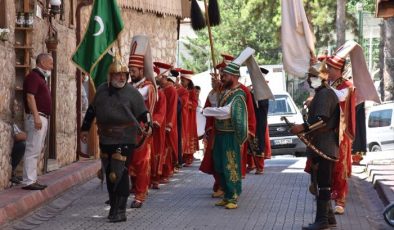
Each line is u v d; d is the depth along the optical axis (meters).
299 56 15.46
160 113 15.36
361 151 21.48
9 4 15.26
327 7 50.06
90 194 16.39
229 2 68.12
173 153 18.19
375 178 18.23
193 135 22.94
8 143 15.02
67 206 14.77
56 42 17.84
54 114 18.33
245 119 14.24
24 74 16.47
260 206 14.61
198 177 19.70
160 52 30.50
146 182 14.40
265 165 23.16
